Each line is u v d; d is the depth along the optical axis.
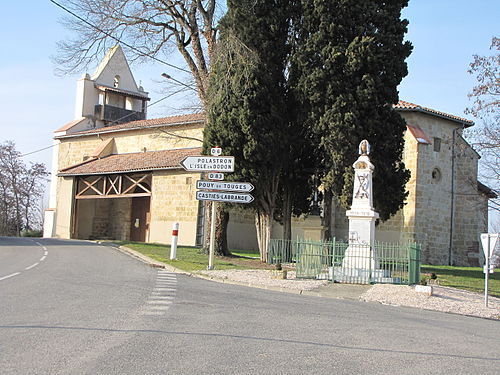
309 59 21.67
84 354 6.28
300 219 32.88
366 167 17.69
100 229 40.09
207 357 6.40
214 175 18.48
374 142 21.09
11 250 22.70
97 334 7.39
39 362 5.86
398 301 13.55
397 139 21.67
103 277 14.37
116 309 9.47
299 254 17.34
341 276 16.81
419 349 7.63
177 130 36.16
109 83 48.06
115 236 39.56
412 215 30.17
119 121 47.31
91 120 46.03
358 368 6.27
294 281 16.22
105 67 47.78
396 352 7.32
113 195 35.50
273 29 22.31
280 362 6.34
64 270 15.59
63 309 9.19
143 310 9.52
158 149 37.28
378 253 17.47
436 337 8.74
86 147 42.38
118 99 48.59
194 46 24.22
